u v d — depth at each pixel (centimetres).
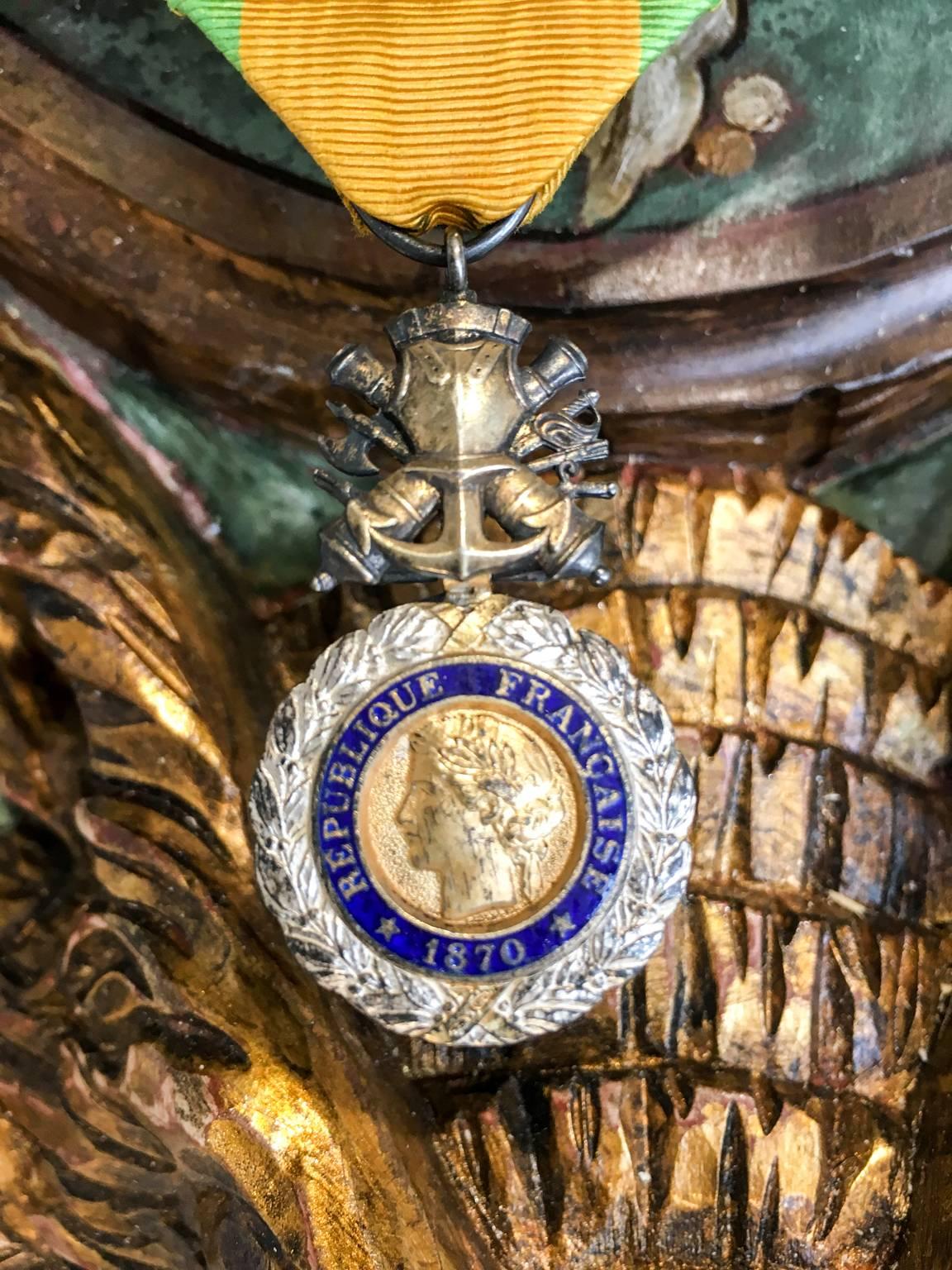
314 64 10
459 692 10
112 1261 11
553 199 11
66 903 10
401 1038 10
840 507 11
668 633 11
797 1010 10
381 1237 9
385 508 10
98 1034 10
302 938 9
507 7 10
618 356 11
